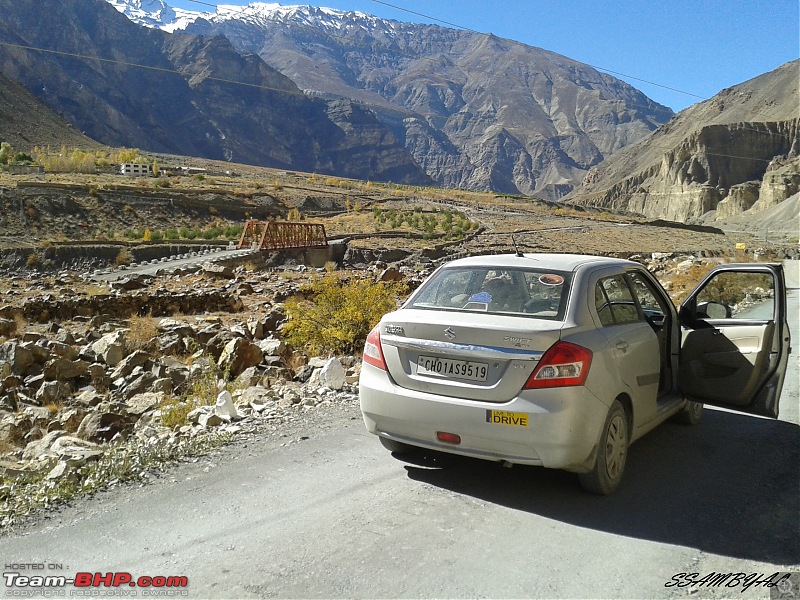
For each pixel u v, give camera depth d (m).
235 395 7.90
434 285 5.59
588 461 4.63
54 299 15.80
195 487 4.97
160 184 108.88
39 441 6.32
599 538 4.21
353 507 4.61
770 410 5.64
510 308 4.99
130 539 4.13
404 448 5.71
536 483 5.13
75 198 87.25
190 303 16.70
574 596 3.52
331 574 3.71
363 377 5.20
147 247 64.25
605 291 5.30
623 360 5.01
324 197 119.62
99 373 9.12
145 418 7.10
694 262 31.19
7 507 4.66
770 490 5.06
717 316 6.25
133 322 13.44
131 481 5.12
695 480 5.28
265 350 10.27
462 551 3.99
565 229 92.31
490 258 5.78
